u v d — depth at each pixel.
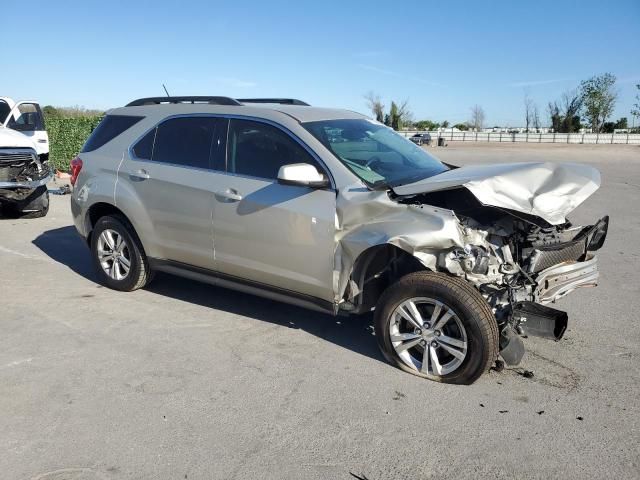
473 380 3.97
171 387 4.03
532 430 3.52
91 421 3.58
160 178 5.34
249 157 4.86
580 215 10.95
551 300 4.38
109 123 6.04
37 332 4.97
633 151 41.25
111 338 4.86
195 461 3.20
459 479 3.07
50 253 7.72
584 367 4.37
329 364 4.41
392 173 4.66
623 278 6.67
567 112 70.38
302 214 4.42
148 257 5.66
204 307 5.63
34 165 9.75
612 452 3.30
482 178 4.10
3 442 3.35
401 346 4.22
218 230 4.95
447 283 3.90
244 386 4.05
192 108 5.36
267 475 3.09
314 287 4.49
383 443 3.38
